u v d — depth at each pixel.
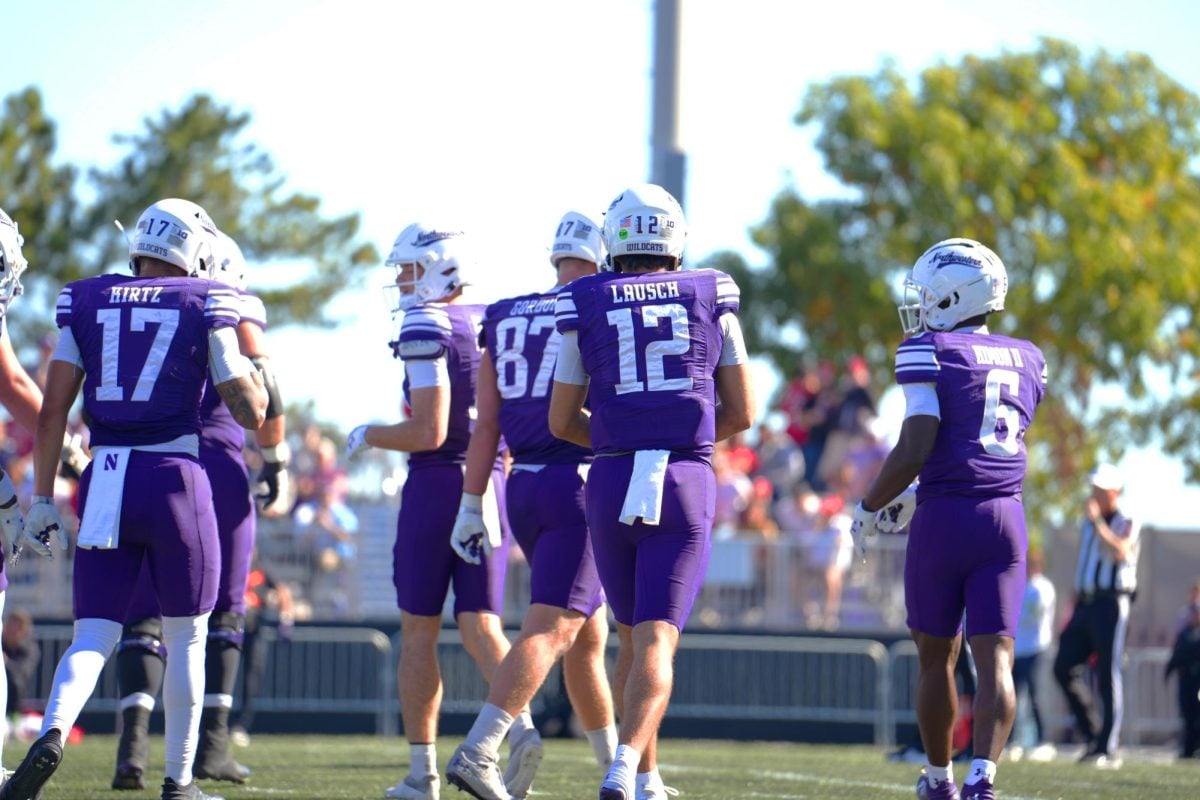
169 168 104.75
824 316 81.06
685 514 16.34
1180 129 81.38
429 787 20.52
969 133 77.94
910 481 18.17
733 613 47.97
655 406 16.48
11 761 28.56
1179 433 78.75
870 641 47.41
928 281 18.92
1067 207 77.06
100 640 17.28
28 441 47.66
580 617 18.25
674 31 39.16
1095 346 77.75
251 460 32.97
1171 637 45.47
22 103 103.56
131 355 17.44
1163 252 77.75
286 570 46.44
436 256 20.42
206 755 23.00
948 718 18.70
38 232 103.00
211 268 18.52
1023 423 18.48
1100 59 81.06
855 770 30.33
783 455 53.62
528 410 18.73
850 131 78.56
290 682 45.69
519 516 18.67
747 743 46.47
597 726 19.72
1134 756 42.25
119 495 17.22
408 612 20.47
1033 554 41.53
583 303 16.84
